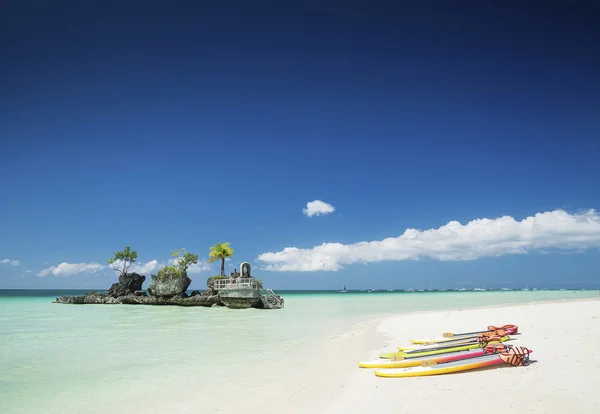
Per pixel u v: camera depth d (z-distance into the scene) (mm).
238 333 26875
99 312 50000
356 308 56438
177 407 11203
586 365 12188
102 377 14562
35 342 22938
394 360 15008
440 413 8953
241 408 10953
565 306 35750
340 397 11242
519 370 11930
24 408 11328
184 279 69375
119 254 79438
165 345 21594
